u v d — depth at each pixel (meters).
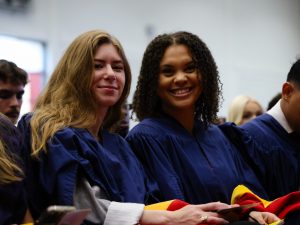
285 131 2.03
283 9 7.37
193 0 6.34
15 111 2.05
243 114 3.38
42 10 5.04
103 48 1.58
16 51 4.85
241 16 6.84
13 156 1.36
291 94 1.97
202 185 1.71
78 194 1.40
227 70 6.62
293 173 1.97
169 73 1.82
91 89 1.56
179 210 1.40
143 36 5.81
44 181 1.39
